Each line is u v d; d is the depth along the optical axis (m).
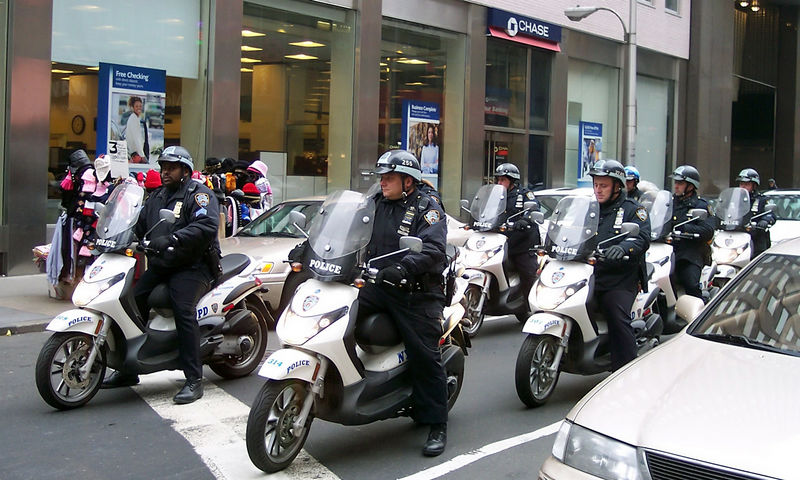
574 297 6.45
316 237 5.33
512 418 6.45
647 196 8.93
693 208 9.15
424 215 5.45
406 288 5.35
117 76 14.10
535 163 23.67
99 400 6.69
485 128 21.66
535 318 6.44
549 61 23.89
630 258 6.57
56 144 13.33
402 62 19.45
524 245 9.63
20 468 5.18
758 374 3.74
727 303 4.64
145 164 14.57
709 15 30.41
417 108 19.81
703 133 30.59
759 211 11.68
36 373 6.12
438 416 5.55
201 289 6.65
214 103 15.37
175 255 6.41
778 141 36.56
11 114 12.78
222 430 5.96
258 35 16.23
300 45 17.06
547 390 6.69
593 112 25.86
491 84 21.89
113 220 6.46
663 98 29.42
